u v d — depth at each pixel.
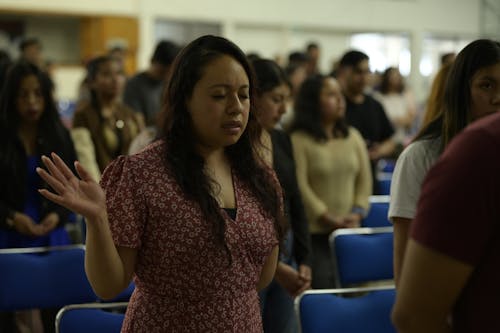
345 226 3.08
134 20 11.70
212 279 1.54
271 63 2.62
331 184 3.15
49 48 12.44
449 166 1.01
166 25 12.09
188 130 1.59
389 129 4.20
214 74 1.54
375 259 2.80
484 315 1.01
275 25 12.92
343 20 13.42
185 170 1.54
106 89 3.62
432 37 14.40
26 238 2.94
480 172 0.98
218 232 1.52
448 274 1.00
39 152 2.96
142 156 1.56
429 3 14.16
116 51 7.46
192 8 12.16
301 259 2.61
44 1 11.12
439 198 1.01
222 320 1.55
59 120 3.04
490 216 0.99
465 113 1.67
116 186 1.54
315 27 13.24
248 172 1.66
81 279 2.42
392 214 1.73
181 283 1.53
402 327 1.05
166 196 1.52
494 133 0.99
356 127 4.07
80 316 2.00
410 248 1.04
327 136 3.19
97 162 3.57
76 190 1.41
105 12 11.50
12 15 12.08
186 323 1.54
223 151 1.67
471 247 0.99
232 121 1.55
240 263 1.58
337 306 2.11
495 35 14.71
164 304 1.55
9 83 2.90
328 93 3.16
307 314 2.08
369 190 3.30
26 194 2.93
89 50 11.97
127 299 2.47
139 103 4.56
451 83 1.69
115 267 1.46
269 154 2.14
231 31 12.52
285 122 3.35
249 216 1.60
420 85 14.31
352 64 4.05
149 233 1.53
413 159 1.72
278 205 1.69
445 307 1.02
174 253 1.52
